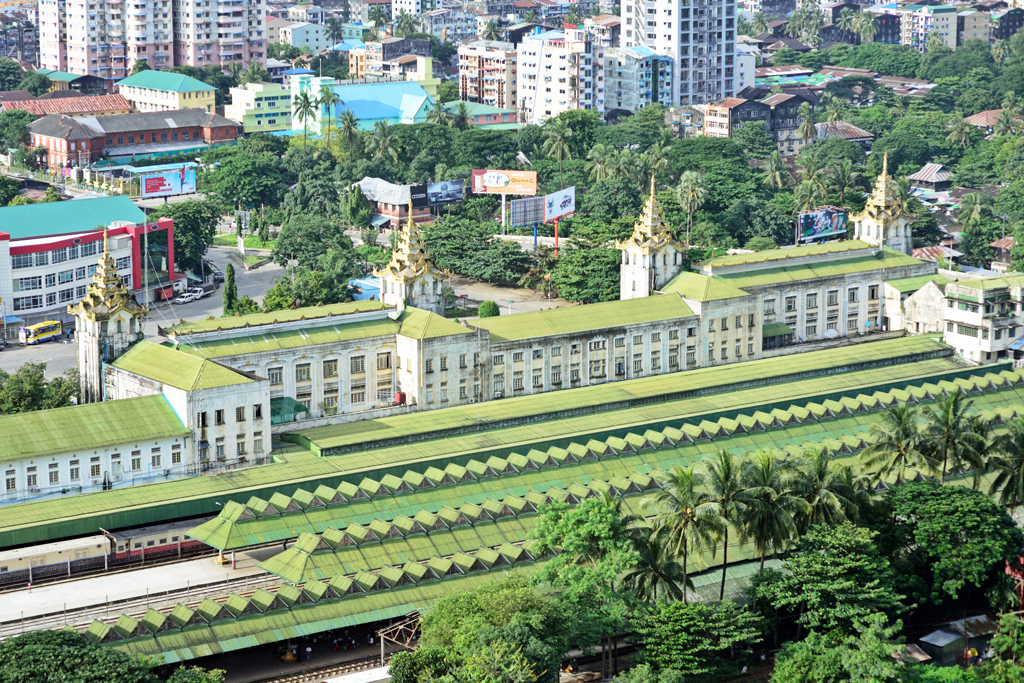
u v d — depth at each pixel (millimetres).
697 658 191125
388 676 192250
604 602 198500
